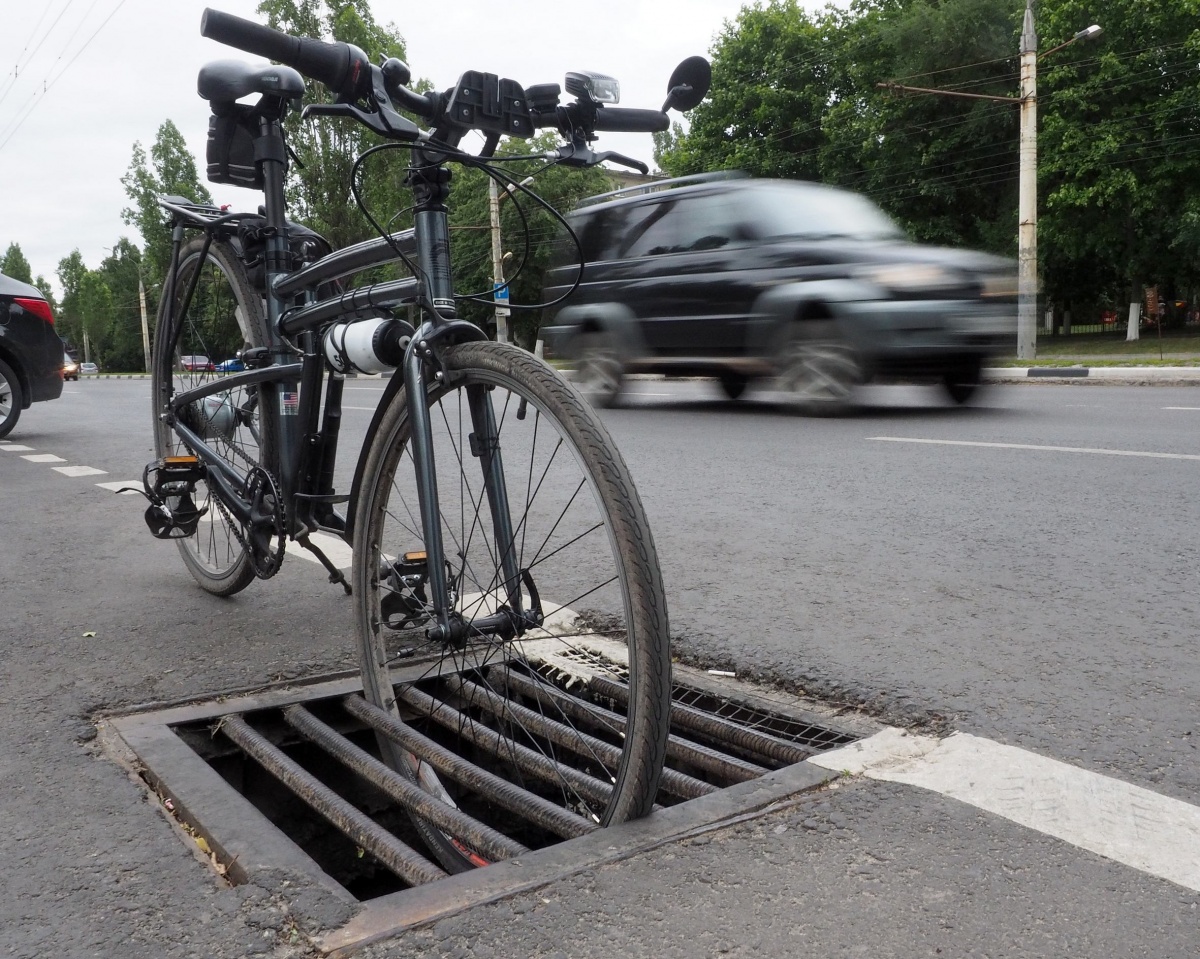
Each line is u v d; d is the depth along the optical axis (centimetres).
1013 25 2862
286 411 266
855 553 363
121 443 804
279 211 269
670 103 216
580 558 359
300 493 258
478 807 218
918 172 3055
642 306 907
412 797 184
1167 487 453
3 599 327
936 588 316
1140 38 2730
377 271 229
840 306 759
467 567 190
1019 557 348
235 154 269
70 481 583
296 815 221
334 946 135
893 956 131
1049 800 173
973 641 264
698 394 1084
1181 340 2769
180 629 290
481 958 132
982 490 466
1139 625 273
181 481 313
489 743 202
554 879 149
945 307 750
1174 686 228
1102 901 143
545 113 202
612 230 941
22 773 193
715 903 143
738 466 566
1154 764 188
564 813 171
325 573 357
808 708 226
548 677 246
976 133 2956
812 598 309
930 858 154
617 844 158
